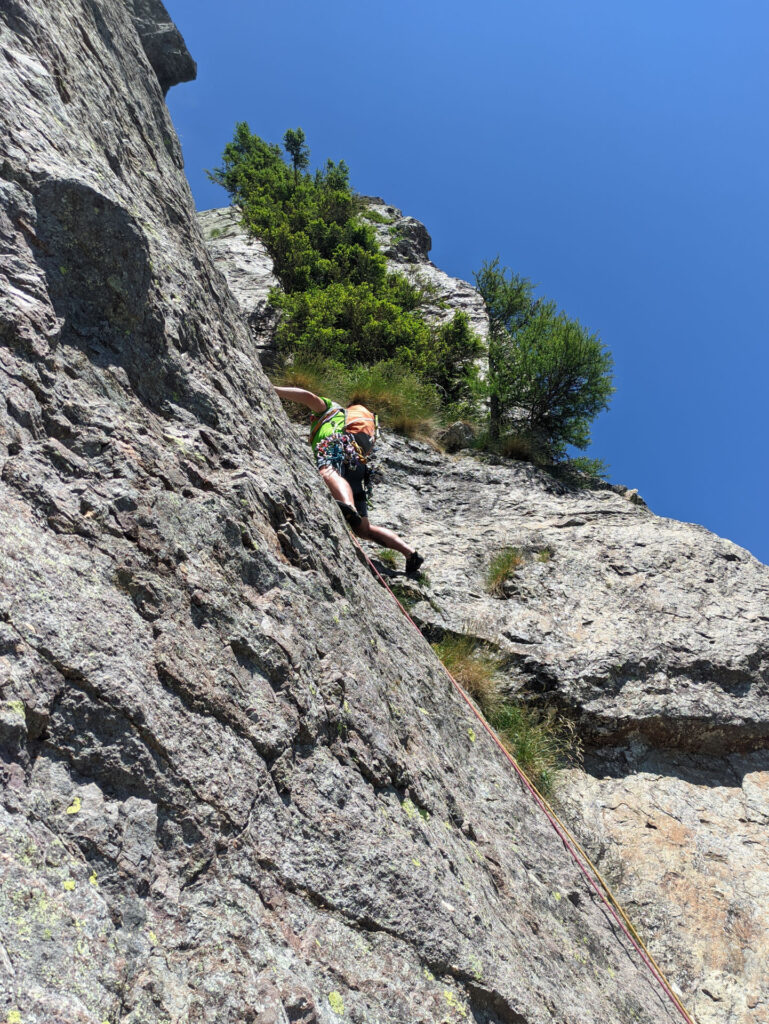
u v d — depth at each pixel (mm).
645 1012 3229
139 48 4496
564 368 9539
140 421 2549
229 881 1847
